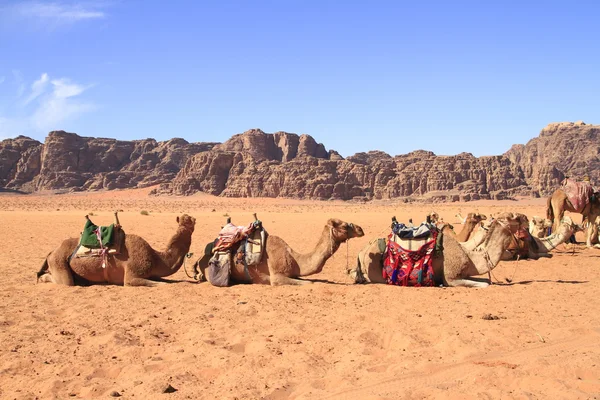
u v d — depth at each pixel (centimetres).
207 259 1355
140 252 1308
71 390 685
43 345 861
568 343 833
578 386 645
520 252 1845
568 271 1606
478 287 1270
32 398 661
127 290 1262
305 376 709
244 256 1302
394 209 11194
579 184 2205
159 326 966
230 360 768
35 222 4522
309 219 5769
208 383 697
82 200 18962
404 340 839
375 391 650
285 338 869
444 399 621
